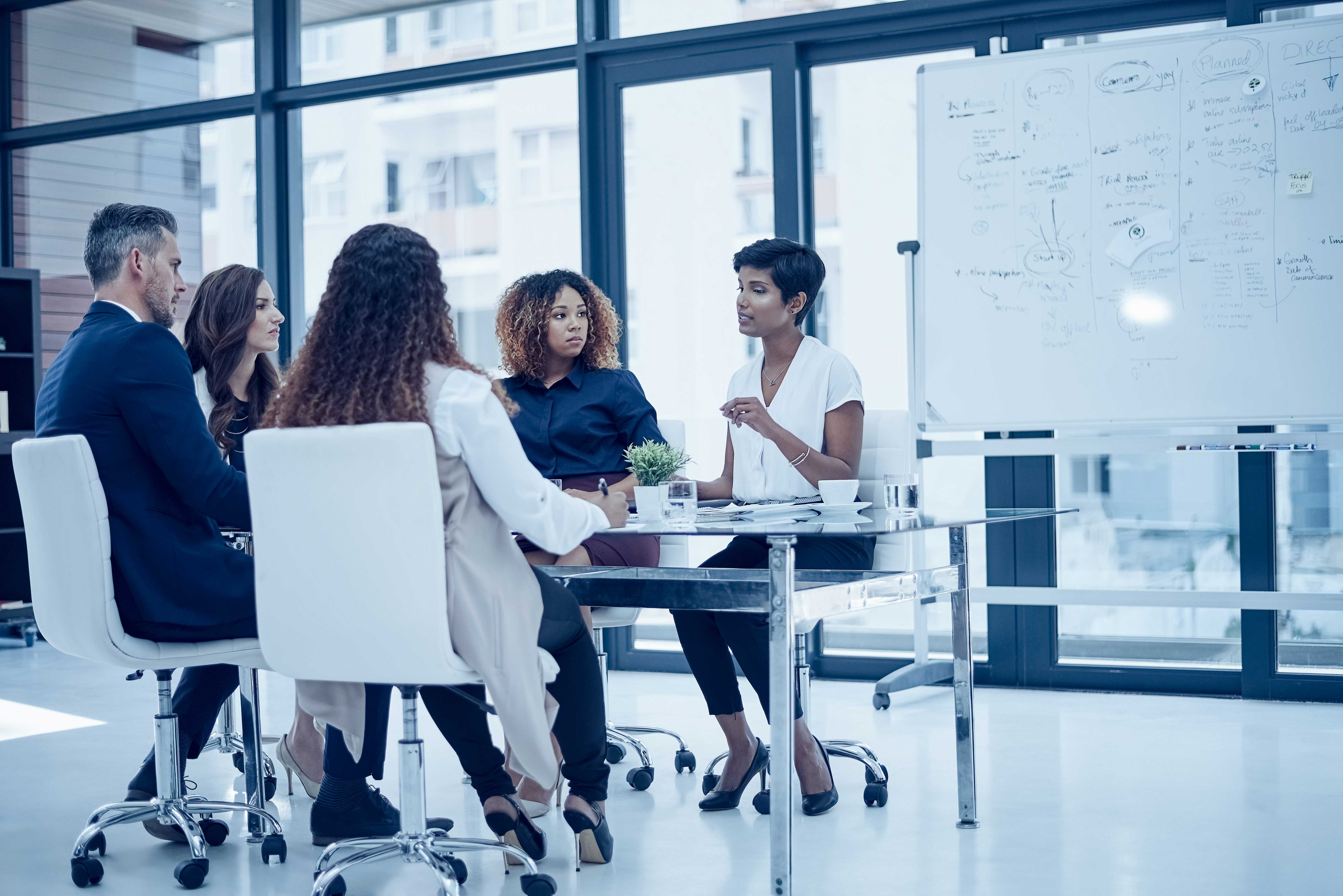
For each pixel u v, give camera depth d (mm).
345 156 4844
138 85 5230
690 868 2209
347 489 1736
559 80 4477
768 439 2623
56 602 2125
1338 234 3287
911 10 3902
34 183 5516
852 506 2193
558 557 2617
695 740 3291
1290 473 3633
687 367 4301
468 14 4617
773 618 1926
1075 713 3482
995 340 3621
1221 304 3393
